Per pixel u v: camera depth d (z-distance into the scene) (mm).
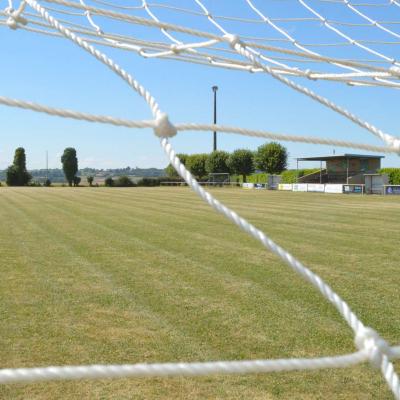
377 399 3107
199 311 4879
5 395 3070
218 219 13820
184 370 1296
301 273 1503
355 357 1442
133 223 12719
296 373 3457
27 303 5098
